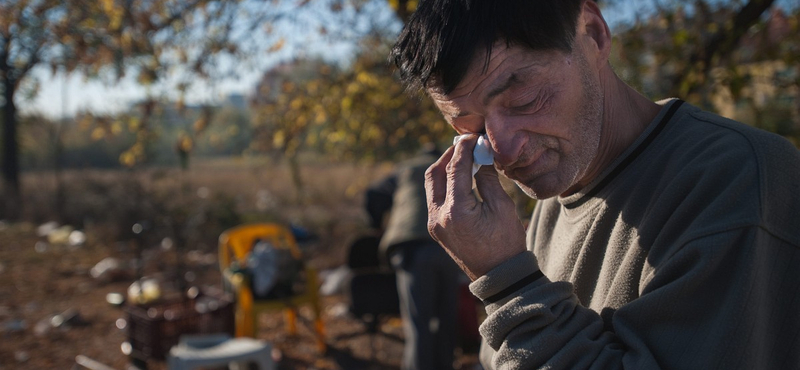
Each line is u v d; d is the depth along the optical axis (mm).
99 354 5410
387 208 4531
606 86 1102
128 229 10109
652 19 4230
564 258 1188
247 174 24094
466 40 962
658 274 937
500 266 994
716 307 878
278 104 6309
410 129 6234
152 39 5016
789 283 905
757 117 3693
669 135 1061
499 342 988
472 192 1037
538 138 1004
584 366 927
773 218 906
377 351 5270
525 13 955
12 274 8219
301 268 5301
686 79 3473
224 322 4855
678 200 978
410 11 4152
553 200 1327
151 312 4973
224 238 5477
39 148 18156
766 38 3641
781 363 911
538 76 978
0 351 5500
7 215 12594
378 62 5938
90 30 5055
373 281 4633
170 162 20484
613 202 1088
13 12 4961
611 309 1037
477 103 1009
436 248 4074
